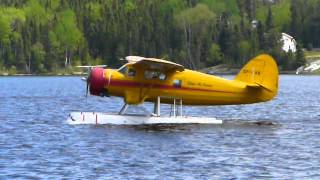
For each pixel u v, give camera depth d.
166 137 68.31
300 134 71.94
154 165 53.19
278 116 96.19
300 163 54.31
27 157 56.47
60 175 49.44
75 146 62.38
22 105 119.94
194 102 79.38
